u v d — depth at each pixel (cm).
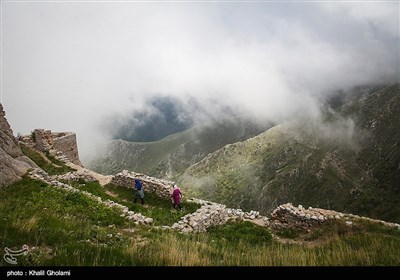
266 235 2528
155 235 1986
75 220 2008
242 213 2944
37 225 1644
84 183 3588
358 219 2481
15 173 2942
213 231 2553
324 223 2492
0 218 1672
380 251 1745
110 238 1738
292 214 2633
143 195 3116
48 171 4041
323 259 1605
